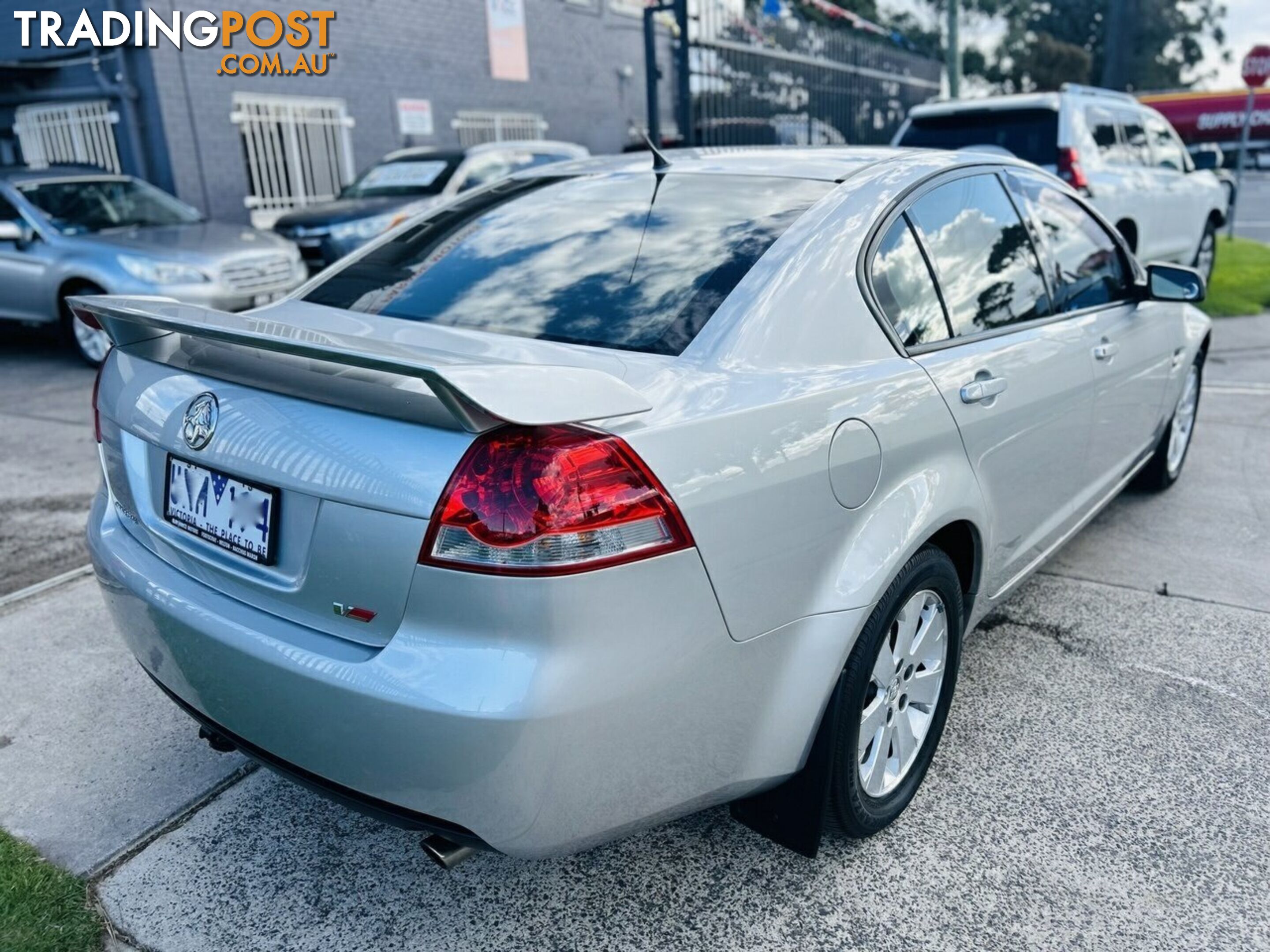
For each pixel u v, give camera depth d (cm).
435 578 167
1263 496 464
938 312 258
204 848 240
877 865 230
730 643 187
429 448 170
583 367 197
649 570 172
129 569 219
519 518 163
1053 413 296
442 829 178
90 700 305
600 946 209
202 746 282
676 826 246
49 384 756
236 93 1137
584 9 1605
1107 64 5291
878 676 226
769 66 1548
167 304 221
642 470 172
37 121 1164
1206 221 1055
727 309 213
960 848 235
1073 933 209
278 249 827
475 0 1406
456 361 162
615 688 169
